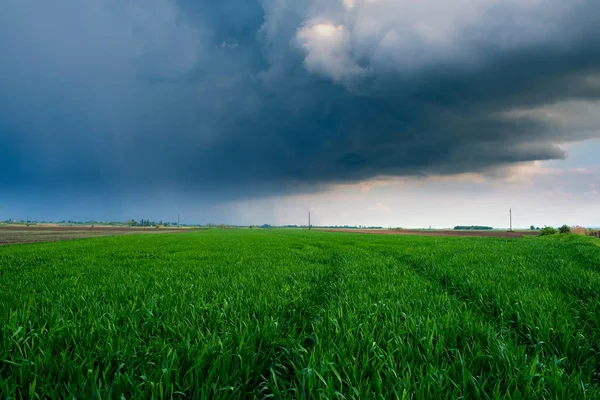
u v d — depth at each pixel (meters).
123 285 7.10
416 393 2.37
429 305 5.00
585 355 3.30
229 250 20.17
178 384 2.57
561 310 4.66
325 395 2.34
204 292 6.25
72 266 12.12
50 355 3.02
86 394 2.47
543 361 3.05
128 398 2.48
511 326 4.45
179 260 14.34
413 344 3.47
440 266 10.29
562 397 2.38
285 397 2.53
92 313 4.47
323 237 43.72
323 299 6.36
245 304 5.18
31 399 2.41
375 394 2.45
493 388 2.51
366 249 20.02
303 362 3.05
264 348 3.46
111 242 31.14
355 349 3.35
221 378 2.72
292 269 10.48
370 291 6.32
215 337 3.37
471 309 4.90
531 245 20.86
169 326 3.89
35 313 4.49
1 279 8.73
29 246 24.70
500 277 7.68
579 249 15.20
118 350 3.12
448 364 3.02
